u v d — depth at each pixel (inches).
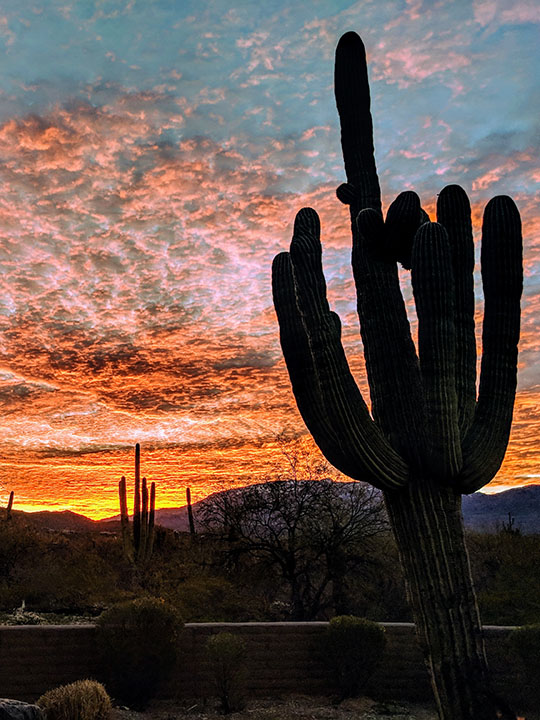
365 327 260.1
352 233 276.4
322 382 230.8
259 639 383.9
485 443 232.8
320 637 387.2
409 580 229.6
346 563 575.8
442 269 231.5
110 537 1136.8
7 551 729.6
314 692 380.8
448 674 213.8
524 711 349.4
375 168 285.1
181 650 374.0
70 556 718.5
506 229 243.8
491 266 244.2
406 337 253.3
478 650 216.7
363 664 376.2
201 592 576.4
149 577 673.0
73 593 594.6
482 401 239.9
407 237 250.5
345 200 284.7
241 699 358.0
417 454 233.0
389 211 251.4
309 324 236.8
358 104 288.5
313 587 586.2
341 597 569.0
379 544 580.4
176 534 988.6
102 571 666.8
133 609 361.1
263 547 587.2
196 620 536.7
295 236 261.1
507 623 486.9
